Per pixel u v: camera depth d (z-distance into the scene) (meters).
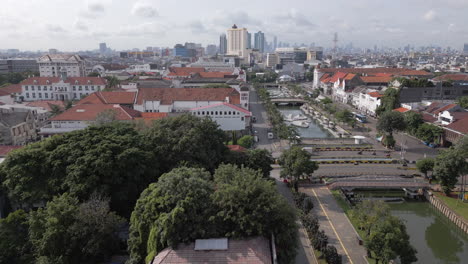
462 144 96.81
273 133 152.38
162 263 48.16
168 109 155.75
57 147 72.94
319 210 80.19
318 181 96.75
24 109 146.75
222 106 140.88
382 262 57.06
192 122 88.56
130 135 80.81
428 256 68.75
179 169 61.75
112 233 61.56
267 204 53.09
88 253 58.16
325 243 63.25
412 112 148.38
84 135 77.00
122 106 140.88
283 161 91.50
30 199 66.81
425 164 95.19
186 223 51.41
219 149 89.50
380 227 55.59
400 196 92.88
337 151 126.19
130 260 54.91
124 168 70.31
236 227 52.12
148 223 54.41
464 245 74.06
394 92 176.25
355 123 167.75
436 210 85.94
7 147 92.25
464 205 83.06
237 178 57.97
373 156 118.94
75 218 57.31
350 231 70.94
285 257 53.41
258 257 48.72
